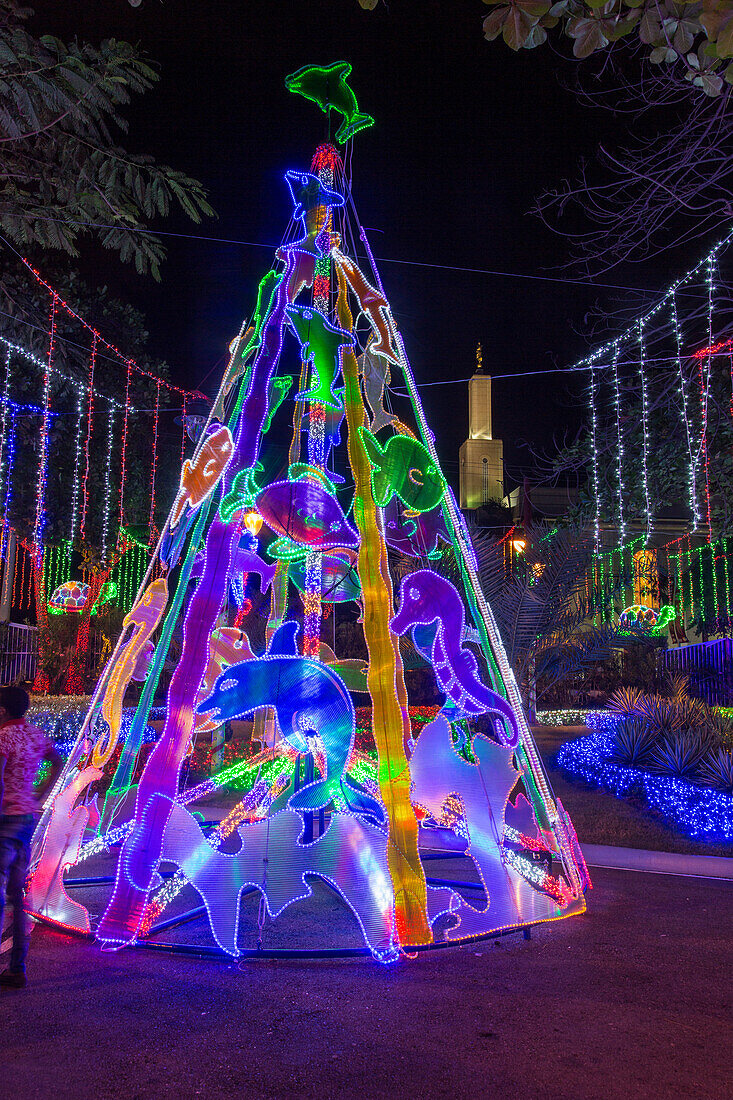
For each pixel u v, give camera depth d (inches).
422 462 223.8
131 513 619.5
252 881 175.8
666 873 261.9
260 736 295.6
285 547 234.8
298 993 156.6
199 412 407.2
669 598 678.5
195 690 194.9
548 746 599.2
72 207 329.7
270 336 228.2
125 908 181.0
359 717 614.2
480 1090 120.0
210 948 174.4
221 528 212.5
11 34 277.6
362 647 776.3
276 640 199.2
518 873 193.9
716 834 308.2
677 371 382.6
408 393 235.3
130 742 226.7
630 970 170.6
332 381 231.1
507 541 486.9
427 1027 141.6
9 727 170.1
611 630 406.3
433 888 180.1
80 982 161.6
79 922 189.8
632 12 134.0
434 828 283.4
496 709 207.0
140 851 182.1
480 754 196.4
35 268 457.7
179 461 683.4
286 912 213.9
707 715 476.4
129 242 334.0
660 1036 138.6
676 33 135.6
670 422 424.8
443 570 404.8
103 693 226.7
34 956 177.0
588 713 729.6
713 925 203.9
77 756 219.0
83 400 528.7
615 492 450.0
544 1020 144.7
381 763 185.9
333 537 209.9
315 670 190.7
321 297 251.0
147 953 179.3
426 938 175.2
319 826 243.3
